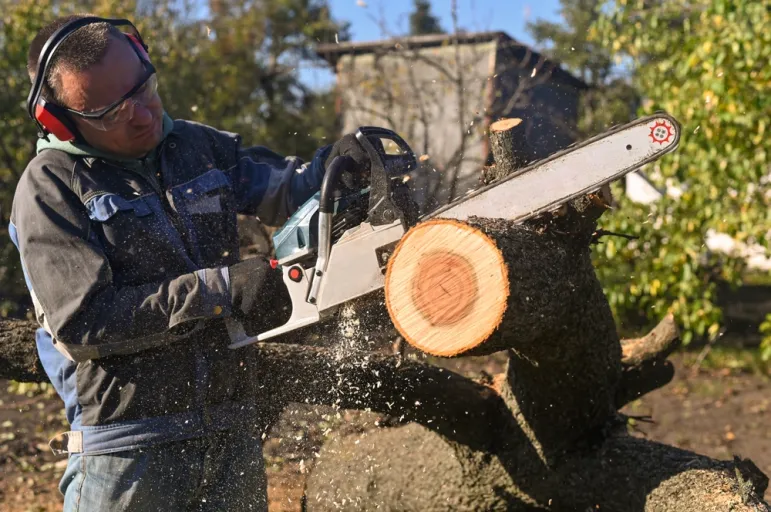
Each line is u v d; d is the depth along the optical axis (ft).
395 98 27.30
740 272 20.63
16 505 13.28
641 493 7.96
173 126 7.00
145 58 6.57
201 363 6.54
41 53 6.13
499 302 5.63
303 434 10.48
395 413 8.66
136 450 6.36
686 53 19.20
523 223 6.24
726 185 19.19
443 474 9.23
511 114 22.25
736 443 16.92
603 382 8.21
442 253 5.77
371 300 6.49
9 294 26.17
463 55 27.40
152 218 6.50
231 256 7.00
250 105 41.78
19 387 19.65
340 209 6.33
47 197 6.21
